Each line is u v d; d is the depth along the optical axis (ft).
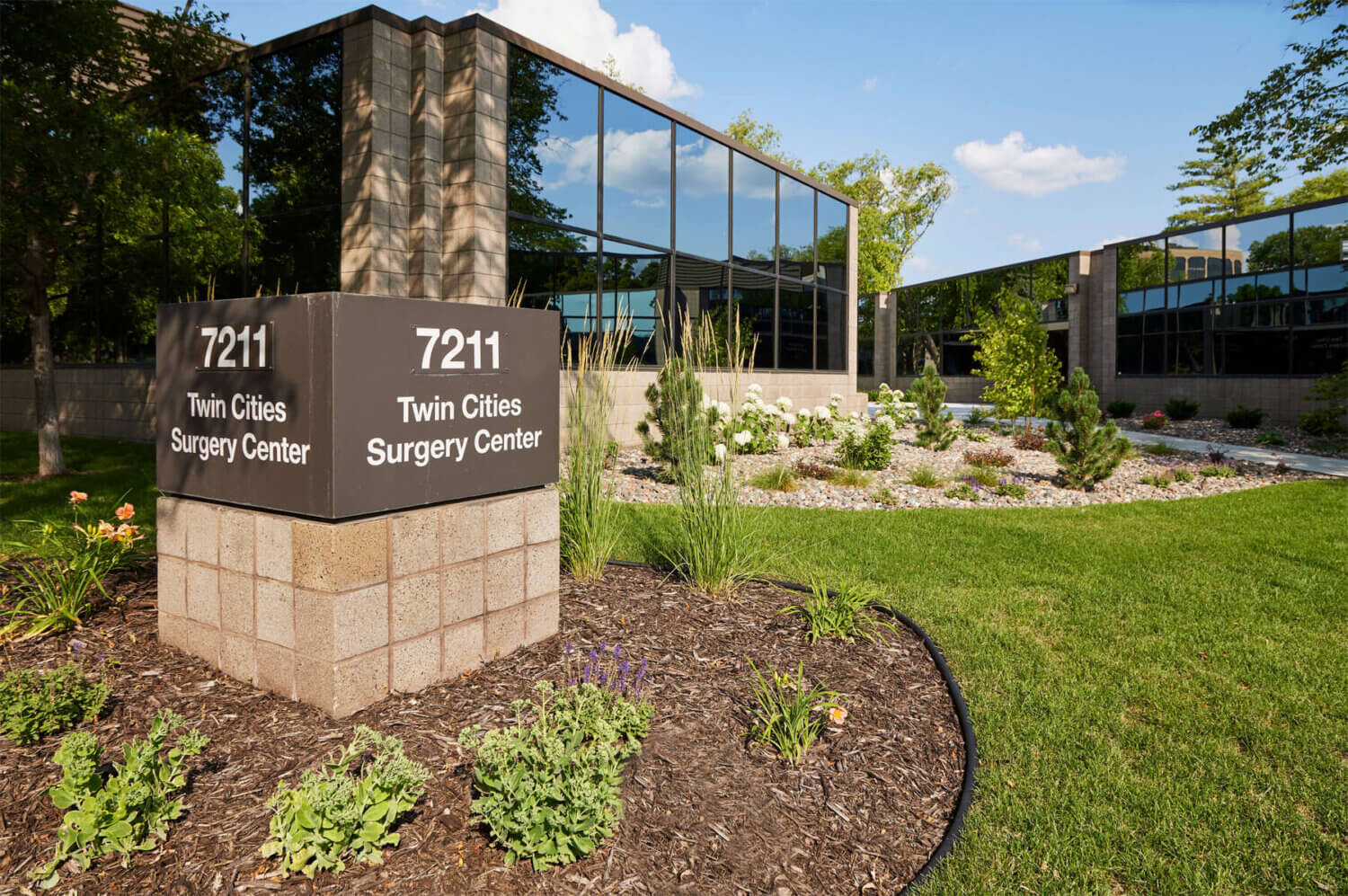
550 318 11.94
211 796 7.61
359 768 8.04
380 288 29.73
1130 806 8.73
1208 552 20.40
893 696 11.01
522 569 11.51
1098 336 77.51
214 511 10.34
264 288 33.58
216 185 28.25
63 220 27.50
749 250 48.06
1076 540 21.58
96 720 9.04
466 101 30.25
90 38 26.96
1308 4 40.65
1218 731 10.59
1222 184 119.44
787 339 52.26
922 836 8.04
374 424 9.36
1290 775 9.49
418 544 9.94
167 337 10.98
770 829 7.82
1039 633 14.32
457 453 10.51
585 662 11.03
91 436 41.50
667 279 41.45
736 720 9.86
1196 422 60.90
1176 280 68.59
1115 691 11.75
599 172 36.86
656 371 40.52
